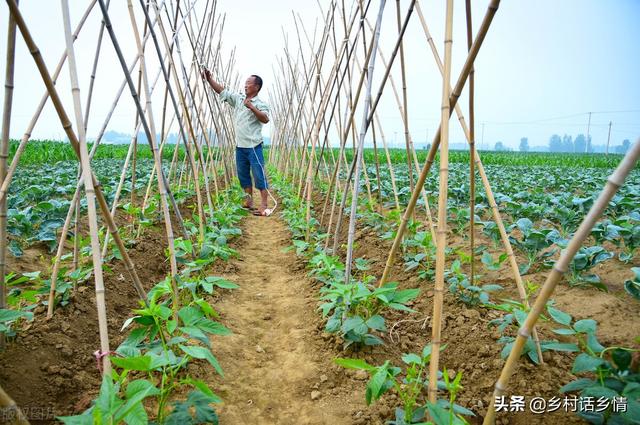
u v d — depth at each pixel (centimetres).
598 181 1017
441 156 170
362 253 476
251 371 257
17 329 250
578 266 323
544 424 192
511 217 588
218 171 1204
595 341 185
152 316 203
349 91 427
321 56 594
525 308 229
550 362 229
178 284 280
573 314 285
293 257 496
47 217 498
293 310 343
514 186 878
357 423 204
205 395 182
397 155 2091
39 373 221
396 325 297
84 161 188
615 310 282
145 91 282
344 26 430
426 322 296
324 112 541
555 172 1329
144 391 137
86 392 217
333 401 223
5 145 217
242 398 229
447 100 170
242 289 393
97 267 188
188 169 751
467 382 233
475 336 266
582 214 503
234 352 273
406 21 248
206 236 453
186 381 175
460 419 163
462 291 310
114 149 1938
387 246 468
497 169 1555
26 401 204
